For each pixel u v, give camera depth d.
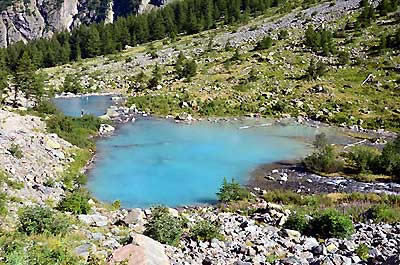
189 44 135.12
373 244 19.77
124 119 67.19
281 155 48.28
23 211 21.22
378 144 53.62
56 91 93.62
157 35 166.38
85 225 21.64
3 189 26.81
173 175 40.75
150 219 24.12
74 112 72.25
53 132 49.06
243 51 106.94
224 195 33.56
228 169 42.97
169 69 103.50
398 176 40.81
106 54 154.75
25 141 40.78
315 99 74.00
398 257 14.49
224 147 51.34
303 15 134.00
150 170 42.06
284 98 75.56
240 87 81.12
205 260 16.38
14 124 45.56
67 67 134.88
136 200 34.00
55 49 154.62
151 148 50.34
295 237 20.81
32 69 74.00
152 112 72.19
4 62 131.75
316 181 39.53
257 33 126.31
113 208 29.98
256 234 21.17
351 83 79.50
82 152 45.78
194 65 91.75
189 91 81.50
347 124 63.88
